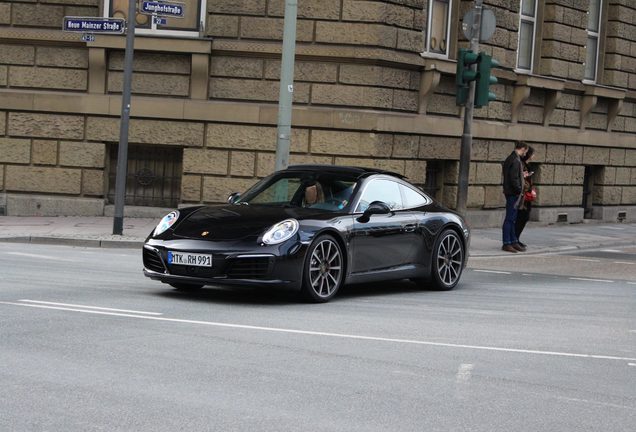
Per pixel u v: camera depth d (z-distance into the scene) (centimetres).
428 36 2689
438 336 1102
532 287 1664
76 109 2455
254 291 1414
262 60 2433
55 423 688
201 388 803
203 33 2444
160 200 2522
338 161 2448
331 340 1038
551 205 3184
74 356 898
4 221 2305
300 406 762
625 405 823
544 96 3123
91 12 2452
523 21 3084
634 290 1692
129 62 2009
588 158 3341
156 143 2459
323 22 2419
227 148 2452
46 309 1139
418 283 1566
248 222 1301
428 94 2603
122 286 1376
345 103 2438
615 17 3412
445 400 806
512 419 759
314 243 1302
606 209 3475
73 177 2472
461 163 2100
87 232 2083
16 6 2448
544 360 998
